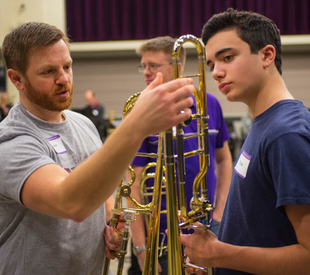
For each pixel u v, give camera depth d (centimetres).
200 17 748
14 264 95
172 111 59
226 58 89
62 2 751
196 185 92
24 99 100
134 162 158
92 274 107
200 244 89
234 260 84
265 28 89
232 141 716
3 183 82
